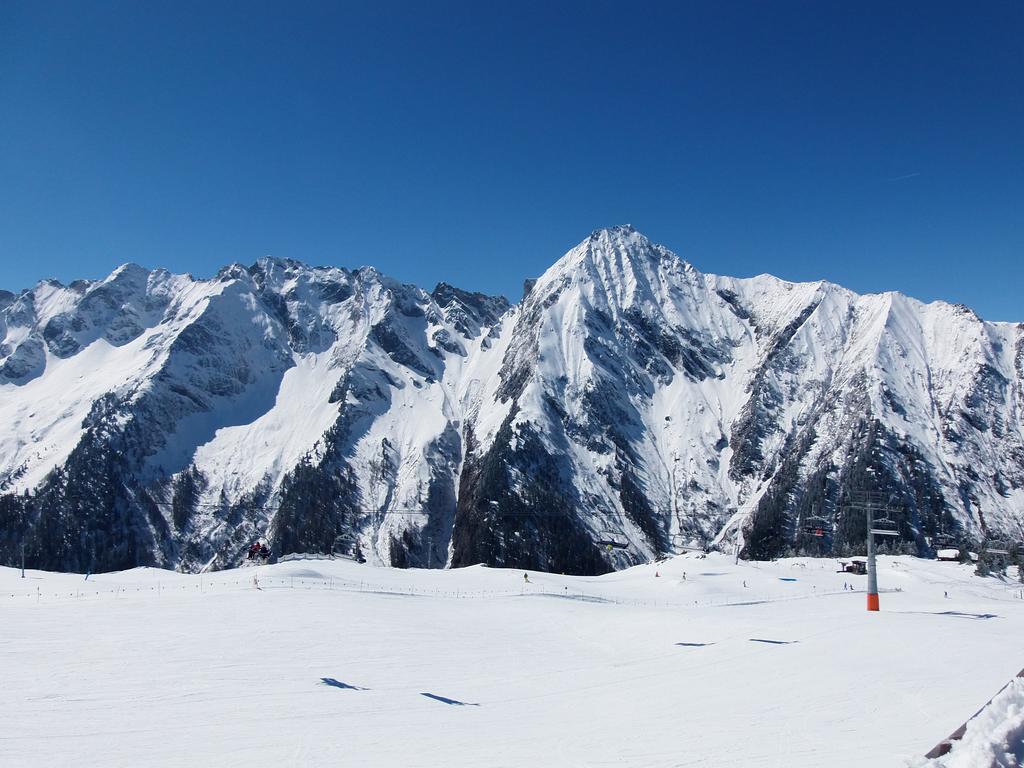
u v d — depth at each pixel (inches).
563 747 783.7
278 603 2084.2
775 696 984.9
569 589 3093.0
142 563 7362.2
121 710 953.5
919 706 904.9
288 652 1423.5
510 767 716.7
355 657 1407.5
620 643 1706.4
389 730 867.4
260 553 3978.8
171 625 1689.2
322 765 727.7
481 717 944.9
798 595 3038.9
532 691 1129.4
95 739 815.7
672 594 3110.2
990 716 639.8
